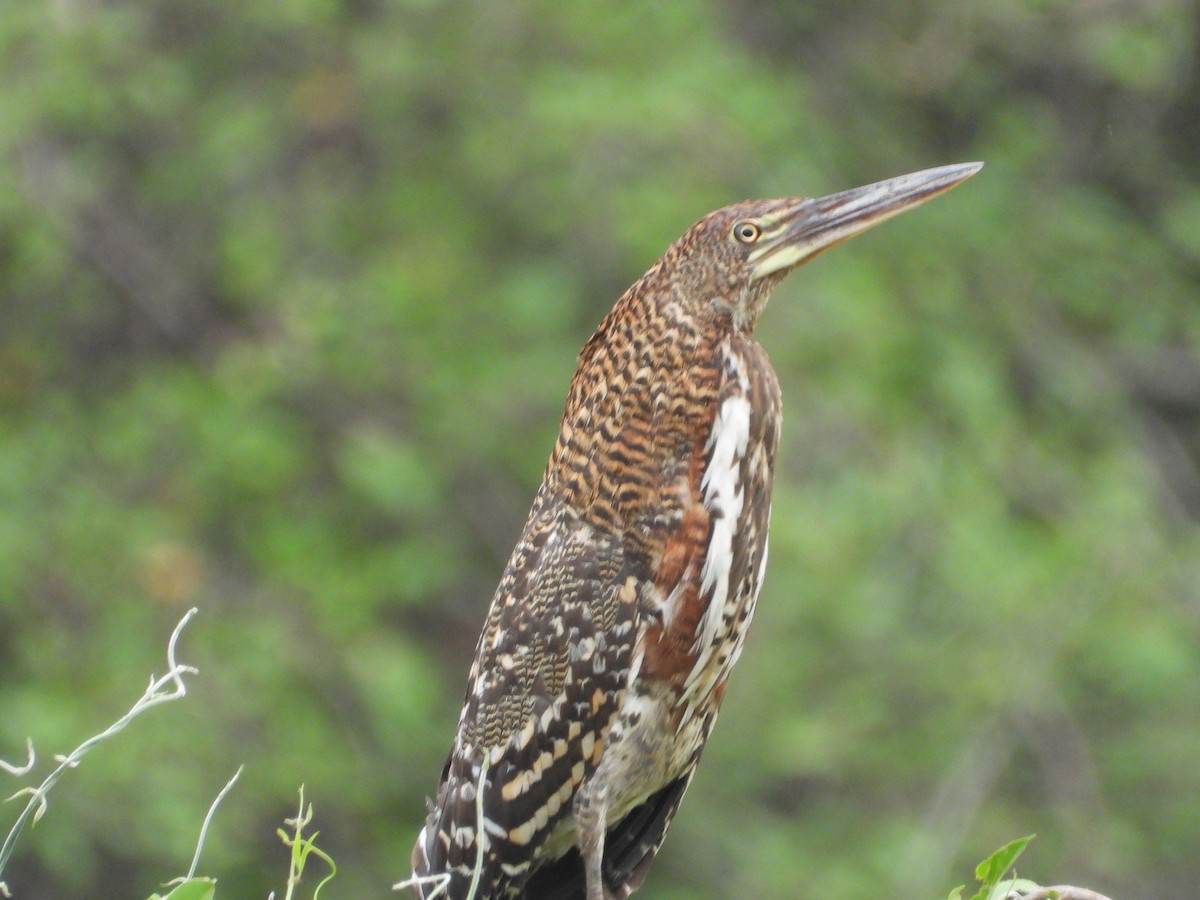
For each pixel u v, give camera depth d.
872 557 14.20
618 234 13.77
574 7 14.84
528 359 14.36
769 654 13.95
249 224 14.91
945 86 16.66
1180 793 14.48
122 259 15.23
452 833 6.52
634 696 6.23
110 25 14.55
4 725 12.62
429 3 14.77
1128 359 17.19
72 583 13.65
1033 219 16.53
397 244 14.96
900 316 15.19
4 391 14.72
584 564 6.27
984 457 14.89
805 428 14.23
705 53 14.86
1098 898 5.14
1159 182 17.59
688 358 6.27
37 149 14.84
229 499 14.36
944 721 14.15
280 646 13.66
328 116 15.19
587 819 6.27
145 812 12.59
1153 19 16.19
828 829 13.98
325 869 13.59
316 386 14.64
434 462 14.41
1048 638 14.17
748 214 6.34
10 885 13.29
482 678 6.48
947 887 13.45
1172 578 15.02
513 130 14.60
